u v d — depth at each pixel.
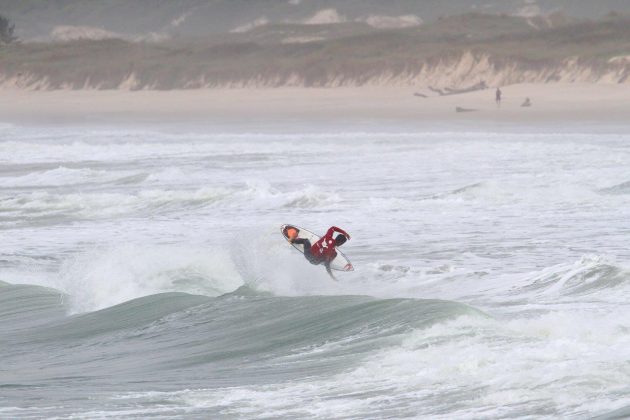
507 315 55.25
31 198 122.25
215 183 140.38
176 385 42.19
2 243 94.81
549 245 81.81
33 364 49.91
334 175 145.12
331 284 66.25
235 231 96.50
